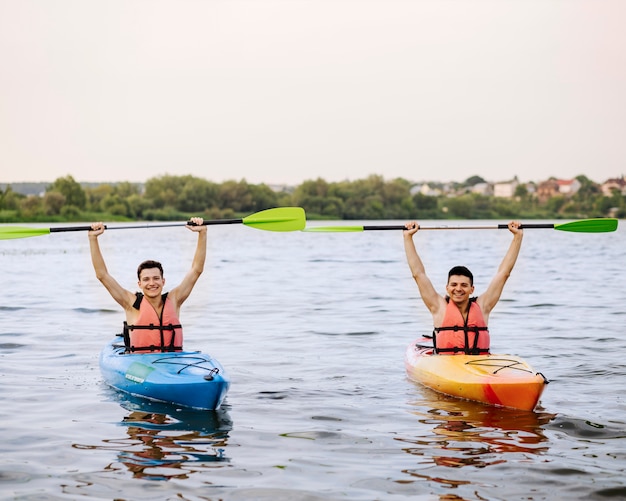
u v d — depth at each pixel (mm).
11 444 6262
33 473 5609
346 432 6633
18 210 84125
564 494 5227
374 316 13828
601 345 10812
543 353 10258
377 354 10234
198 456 5996
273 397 7887
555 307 15039
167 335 8406
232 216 99125
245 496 5203
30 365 9406
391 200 109688
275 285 19500
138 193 99750
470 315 8469
